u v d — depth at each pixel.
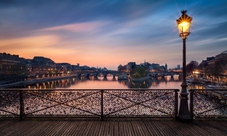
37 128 4.89
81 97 5.91
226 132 4.59
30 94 5.85
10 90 5.78
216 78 64.62
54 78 115.00
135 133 4.52
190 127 4.95
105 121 5.46
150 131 4.65
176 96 5.73
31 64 131.38
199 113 5.71
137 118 5.69
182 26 5.43
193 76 103.69
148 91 5.90
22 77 99.75
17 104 5.84
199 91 5.77
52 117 5.75
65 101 5.93
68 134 4.45
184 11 5.44
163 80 114.62
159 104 5.82
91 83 97.31
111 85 83.06
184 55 5.53
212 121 5.45
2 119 5.69
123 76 136.25
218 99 5.78
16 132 4.61
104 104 5.84
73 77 161.00
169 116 5.70
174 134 4.46
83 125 5.11
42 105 5.88
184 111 5.42
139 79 111.19
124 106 5.85
